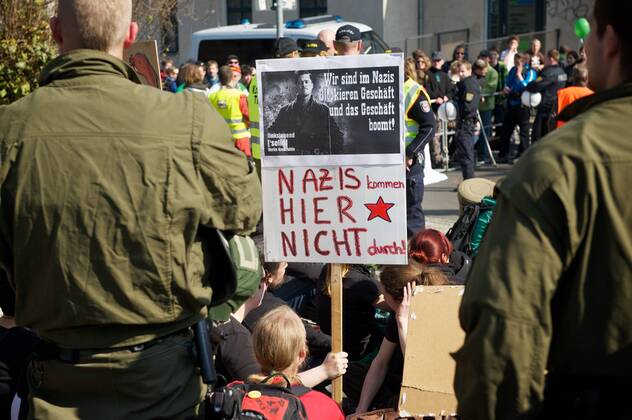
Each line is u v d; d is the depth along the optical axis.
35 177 1.95
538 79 12.88
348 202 3.63
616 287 1.56
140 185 1.93
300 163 3.66
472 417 1.65
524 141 13.32
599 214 1.57
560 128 1.69
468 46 18.91
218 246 2.03
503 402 1.61
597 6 1.72
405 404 2.98
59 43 2.13
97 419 1.97
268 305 4.25
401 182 3.56
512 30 20.47
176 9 15.18
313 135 3.63
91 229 1.92
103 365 1.96
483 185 5.71
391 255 3.62
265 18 21.12
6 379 2.46
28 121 1.99
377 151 3.57
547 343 1.58
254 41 15.32
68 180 1.94
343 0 19.89
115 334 1.96
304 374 3.60
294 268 4.88
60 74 2.04
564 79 12.91
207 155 1.99
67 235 1.93
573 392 1.65
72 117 1.98
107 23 2.04
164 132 1.97
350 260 3.65
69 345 1.97
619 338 1.57
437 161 12.92
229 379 3.62
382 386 3.83
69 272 1.92
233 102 9.97
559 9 19.94
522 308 1.57
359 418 3.15
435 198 10.61
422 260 4.18
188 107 2.02
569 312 1.60
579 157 1.58
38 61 6.43
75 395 2.00
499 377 1.59
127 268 1.92
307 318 4.91
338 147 3.61
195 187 1.96
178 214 1.94
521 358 1.57
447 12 20.34
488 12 20.19
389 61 3.51
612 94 1.65
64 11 2.05
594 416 1.61
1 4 6.33
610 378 1.61
